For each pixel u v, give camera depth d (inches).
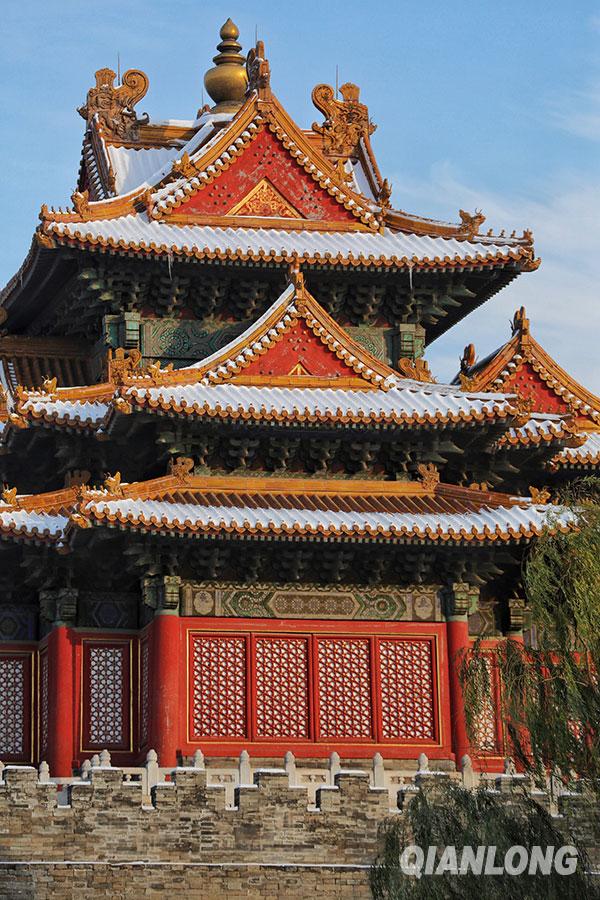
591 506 2206.0
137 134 3617.1
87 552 2753.4
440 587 2815.0
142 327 3120.1
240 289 3125.0
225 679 2711.6
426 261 3127.5
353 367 2906.0
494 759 2726.4
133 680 2785.4
